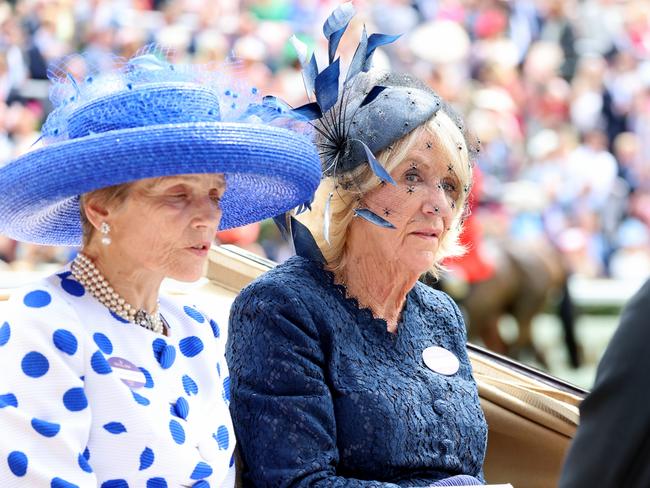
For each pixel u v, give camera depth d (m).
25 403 6.44
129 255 6.96
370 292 8.48
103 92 7.03
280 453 7.75
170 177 6.87
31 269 27.09
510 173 34.97
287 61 32.78
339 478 7.71
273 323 8.00
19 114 31.41
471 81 37.41
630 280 35.41
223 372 7.65
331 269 8.49
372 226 8.40
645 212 36.69
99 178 6.58
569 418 9.29
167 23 34.22
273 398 7.84
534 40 39.88
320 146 8.38
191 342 7.46
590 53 39.94
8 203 6.90
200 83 7.26
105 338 6.86
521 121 37.69
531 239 30.80
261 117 7.56
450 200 8.59
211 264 10.01
